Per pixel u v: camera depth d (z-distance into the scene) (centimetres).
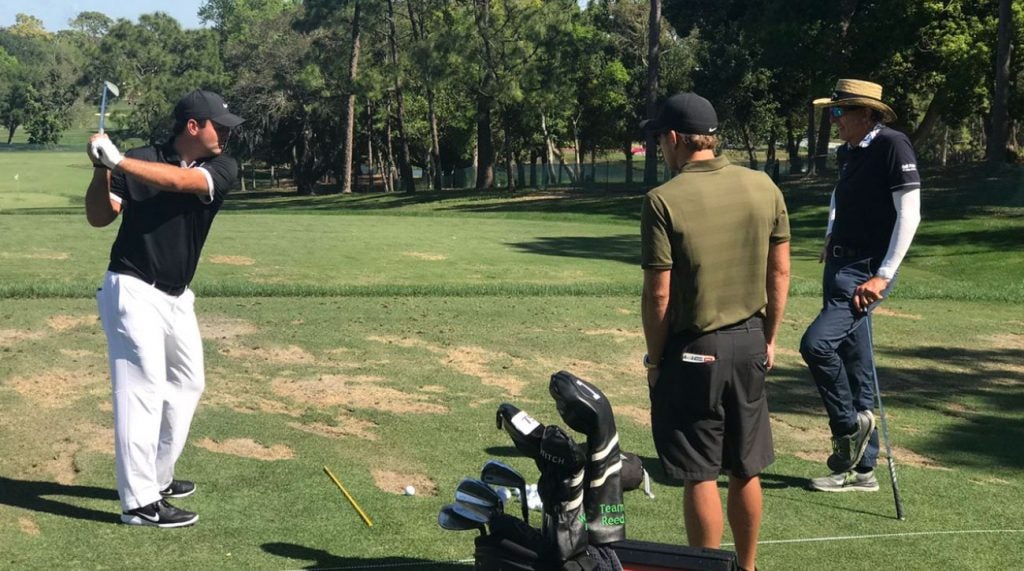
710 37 4875
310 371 761
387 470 552
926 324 1066
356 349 840
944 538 480
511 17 4403
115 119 7312
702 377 390
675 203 384
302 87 5822
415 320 974
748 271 392
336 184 7544
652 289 387
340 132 6316
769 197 396
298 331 898
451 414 663
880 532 488
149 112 7169
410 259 1652
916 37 3775
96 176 439
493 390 731
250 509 486
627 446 614
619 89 6231
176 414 487
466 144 6825
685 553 342
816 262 1916
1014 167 3241
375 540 453
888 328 1038
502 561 346
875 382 522
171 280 465
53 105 13000
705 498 397
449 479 539
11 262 1445
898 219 525
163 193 457
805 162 6247
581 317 1026
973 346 962
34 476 517
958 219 2655
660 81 6231
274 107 6078
